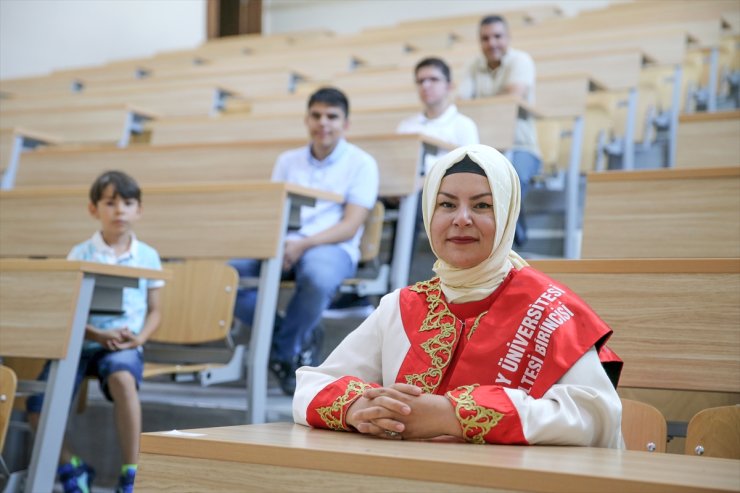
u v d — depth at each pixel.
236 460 0.95
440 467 0.85
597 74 4.50
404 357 1.26
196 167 3.67
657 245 2.18
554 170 4.31
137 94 5.63
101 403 2.96
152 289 2.69
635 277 1.69
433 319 1.26
